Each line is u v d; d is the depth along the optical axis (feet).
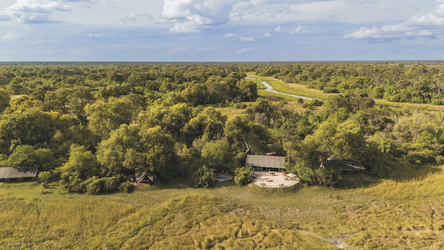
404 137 279.28
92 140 242.78
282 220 151.53
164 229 140.26
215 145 211.61
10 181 182.60
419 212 155.12
